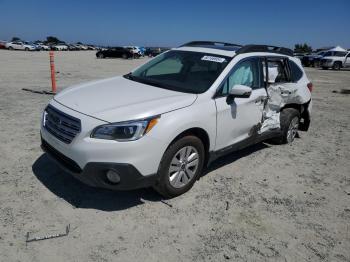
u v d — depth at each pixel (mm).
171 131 3785
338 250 3482
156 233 3498
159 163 3787
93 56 46062
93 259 3070
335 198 4566
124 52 42562
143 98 4090
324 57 32875
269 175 5113
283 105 6027
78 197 4051
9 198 3922
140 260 3104
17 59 28594
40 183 4305
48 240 3270
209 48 5359
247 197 4383
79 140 3594
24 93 10195
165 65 5254
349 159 6039
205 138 4387
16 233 3328
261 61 5410
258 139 5551
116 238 3377
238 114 4797
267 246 3445
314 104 11336
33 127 6539
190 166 4242
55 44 73500
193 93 4363
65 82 13711
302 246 3496
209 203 4152
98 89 4488
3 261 2955
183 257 3186
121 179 3598
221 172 5074
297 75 6445
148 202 4051
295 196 4531
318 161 5840
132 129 3572
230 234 3584
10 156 5074
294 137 6840
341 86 17438
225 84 4645
